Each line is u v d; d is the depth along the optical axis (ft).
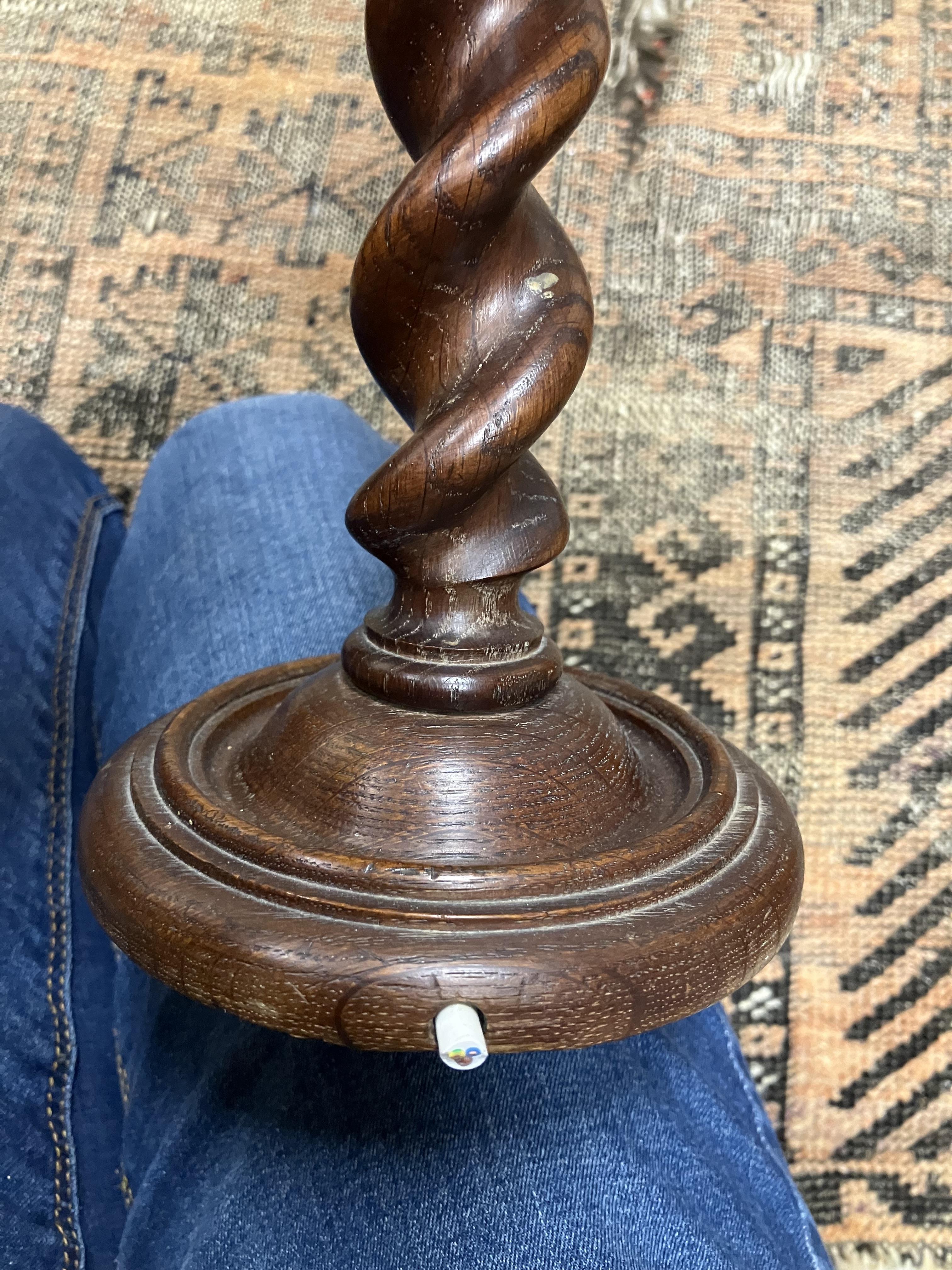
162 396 3.11
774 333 3.14
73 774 2.22
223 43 3.28
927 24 3.25
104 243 3.16
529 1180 1.38
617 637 3.03
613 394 3.11
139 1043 1.78
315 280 3.16
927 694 3.01
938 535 3.08
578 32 0.96
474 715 1.12
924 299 3.16
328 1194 1.37
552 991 0.87
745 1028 2.90
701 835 1.05
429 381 1.06
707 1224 1.38
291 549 2.26
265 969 0.89
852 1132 2.87
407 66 1.01
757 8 3.22
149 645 2.24
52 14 3.29
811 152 3.19
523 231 1.04
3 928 1.89
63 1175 1.71
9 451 2.43
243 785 1.19
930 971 2.91
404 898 0.93
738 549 3.06
